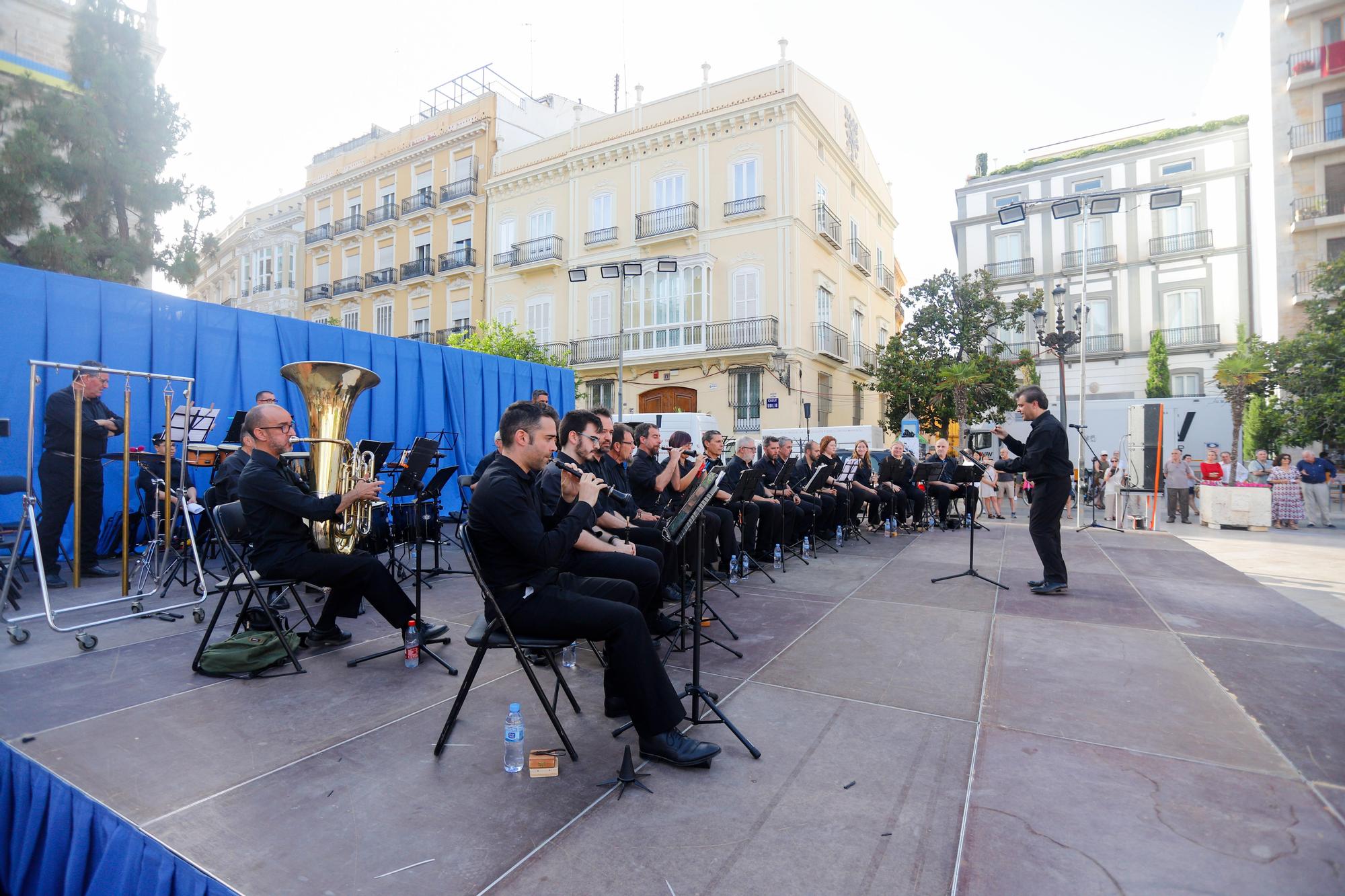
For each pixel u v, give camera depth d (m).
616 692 3.00
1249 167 22.92
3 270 5.71
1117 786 2.38
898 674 3.58
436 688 3.31
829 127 21.23
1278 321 20.38
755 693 3.29
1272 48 20.84
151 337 6.68
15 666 3.52
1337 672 3.61
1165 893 1.80
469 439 10.51
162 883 1.89
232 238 33.47
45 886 2.24
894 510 9.88
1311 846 2.02
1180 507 12.05
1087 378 25.56
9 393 5.74
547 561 2.63
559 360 20.38
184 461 4.83
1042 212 26.55
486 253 23.94
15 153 12.93
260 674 3.47
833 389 21.61
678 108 20.41
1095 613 4.91
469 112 24.91
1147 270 24.66
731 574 6.18
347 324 28.05
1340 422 15.20
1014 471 5.74
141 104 14.57
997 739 2.77
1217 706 3.13
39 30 15.30
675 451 5.26
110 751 2.58
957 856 1.96
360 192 27.81
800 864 1.92
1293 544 8.89
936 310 21.64
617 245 21.00
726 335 19.22
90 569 5.61
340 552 3.84
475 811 2.20
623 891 1.79
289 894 1.77
